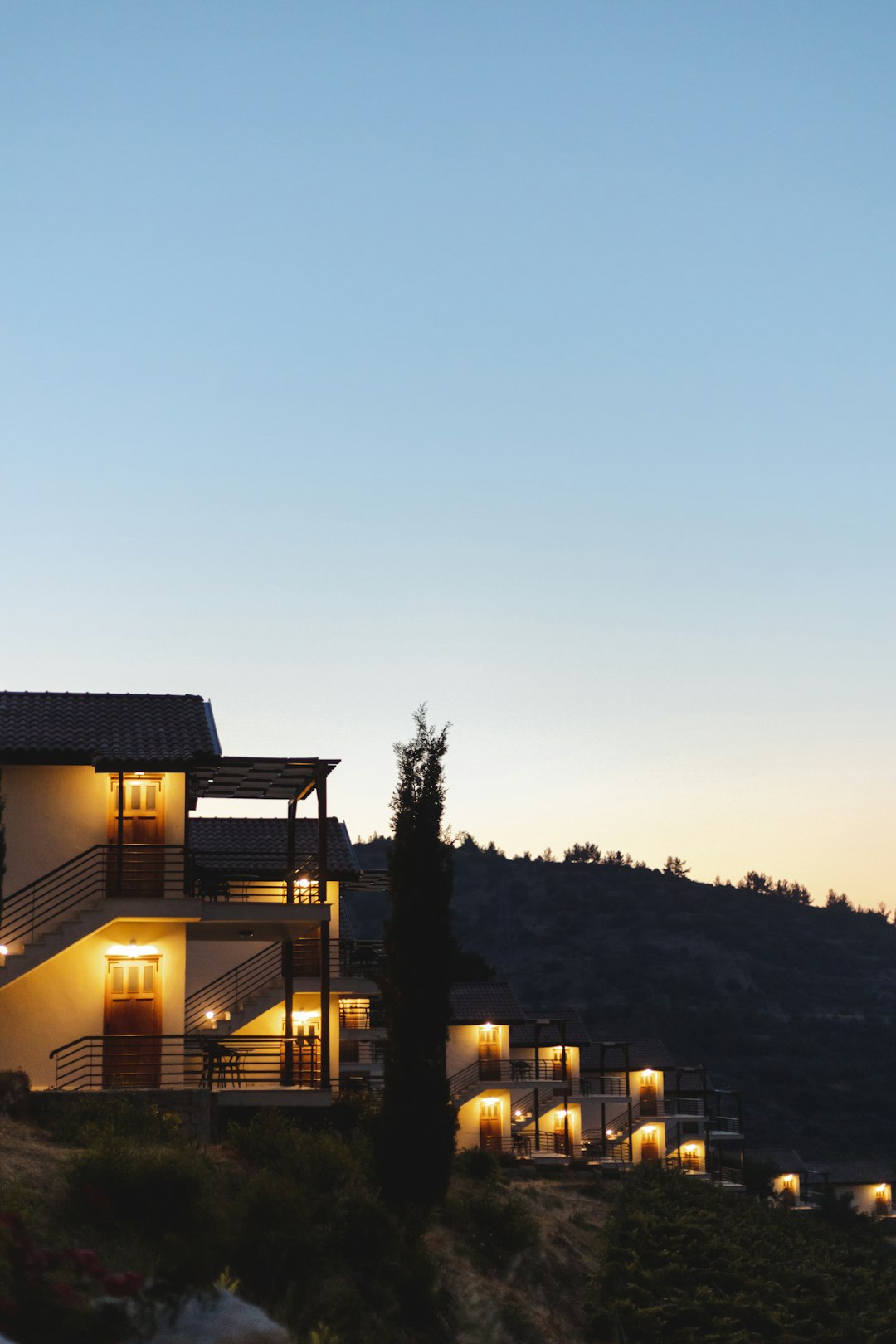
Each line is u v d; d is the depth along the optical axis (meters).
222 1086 29.61
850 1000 193.88
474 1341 20.64
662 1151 64.19
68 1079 28.19
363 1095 31.27
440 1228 25.31
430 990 24.66
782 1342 28.08
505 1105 56.50
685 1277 29.98
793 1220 42.81
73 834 29.50
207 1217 18.98
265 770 30.50
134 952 29.03
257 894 38.19
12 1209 16.80
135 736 30.39
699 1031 155.50
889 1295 34.91
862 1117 125.44
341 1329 18.05
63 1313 10.70
